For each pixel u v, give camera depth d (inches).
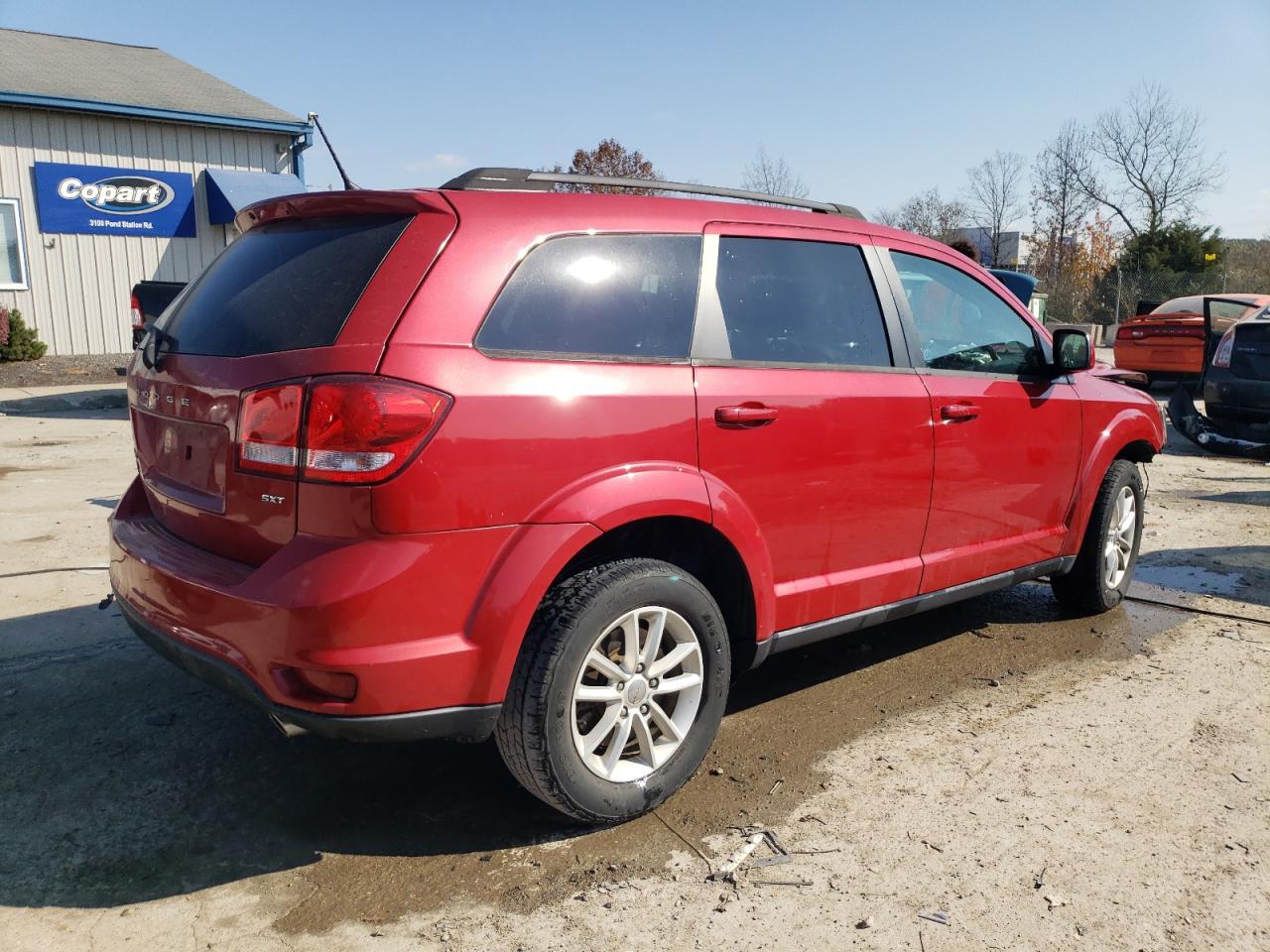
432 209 106.6
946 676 164.9
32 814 117.3
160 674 158.4
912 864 109.3
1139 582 220.2
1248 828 117.2
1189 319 586.2
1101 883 106.0
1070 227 1813.5
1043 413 168.2
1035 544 173.0
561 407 106.0
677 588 115.8
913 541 148.9
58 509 264.5
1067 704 153.4
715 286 126.3
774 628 130.5
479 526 100.8
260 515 102.3
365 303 100.7
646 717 116.7
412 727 99.4
